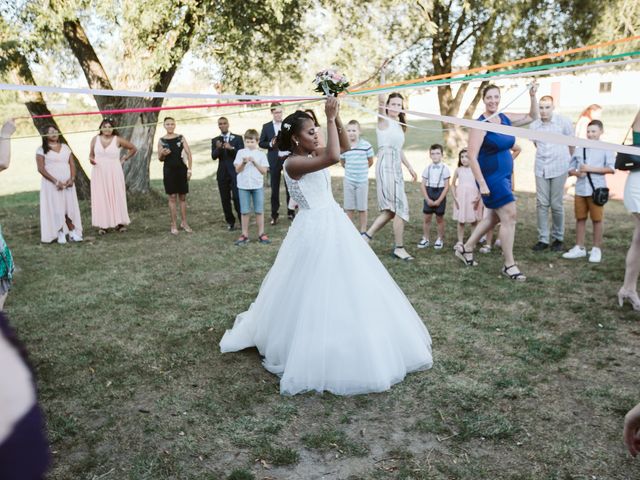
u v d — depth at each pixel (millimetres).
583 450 2521
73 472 2488
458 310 4309
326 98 2938
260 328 3482
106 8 7801
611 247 6059
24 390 642
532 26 11539
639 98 25812
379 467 2455
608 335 3758
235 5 8742
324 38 11102
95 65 9898
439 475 2387
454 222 7695
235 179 7527
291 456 2531
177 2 8062
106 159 7594
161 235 7523
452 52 12898
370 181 11742
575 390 3049
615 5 10406
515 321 4059
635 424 1492
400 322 3287
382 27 10938
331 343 3072
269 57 10875
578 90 26781
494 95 4762
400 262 5730
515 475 2367
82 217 9031
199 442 2680
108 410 2990
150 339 3934
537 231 6961
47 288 5211
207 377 3334
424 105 29625
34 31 8195
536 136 1881
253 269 5680
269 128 7766
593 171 5305
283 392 3094
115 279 5449
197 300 4758
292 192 3305
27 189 13039
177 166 7410
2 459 597
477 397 3004
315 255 3189
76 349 3793
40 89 2088
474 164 4805
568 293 4625
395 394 3062
